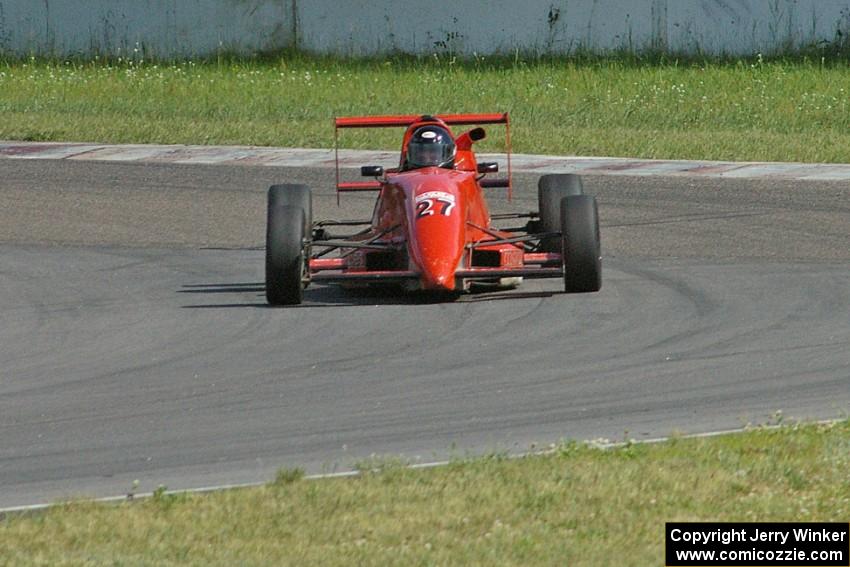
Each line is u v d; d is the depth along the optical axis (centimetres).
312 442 2758
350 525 2181
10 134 8588
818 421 2762
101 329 3978
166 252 5456
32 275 4966
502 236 4309
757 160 7406
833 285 4369
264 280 4803
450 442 2722
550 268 4497
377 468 2514
